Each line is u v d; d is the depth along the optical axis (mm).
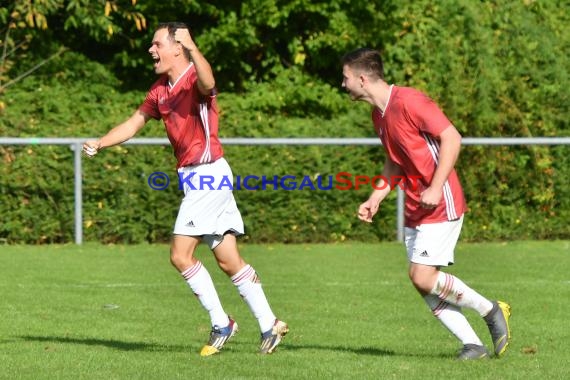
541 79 54719
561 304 33344
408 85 54594
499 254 45375
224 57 58531
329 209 48906
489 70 53594
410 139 23016
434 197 22562
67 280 37906
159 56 24141
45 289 35844
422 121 22766
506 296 34812
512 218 50188
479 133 52094
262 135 50781
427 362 23922
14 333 28125
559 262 43031
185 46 23266
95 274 39344
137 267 41125
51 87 56969
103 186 47656
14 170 47312
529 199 50406
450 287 23766
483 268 41312
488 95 52375
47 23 60188
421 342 27344
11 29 58062
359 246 47625
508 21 57344
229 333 24859
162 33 24109
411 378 21953
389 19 57344
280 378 21906
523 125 52094
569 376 22406
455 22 56812
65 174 47562
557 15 60781
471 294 24016
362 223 49062
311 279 38531
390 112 23094
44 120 52344
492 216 50188
